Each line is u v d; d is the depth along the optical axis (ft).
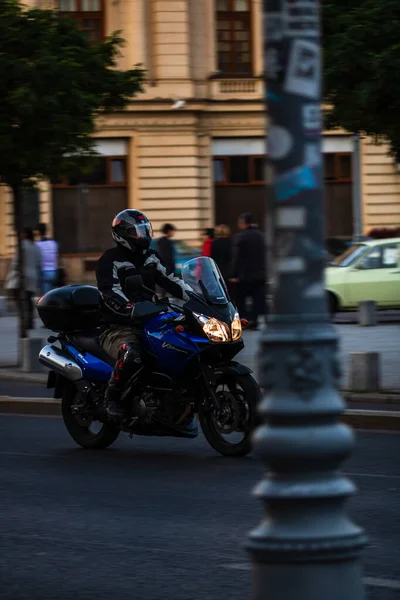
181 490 39.93
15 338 101.76
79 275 172.96
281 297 19.88
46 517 36.14
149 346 44.83
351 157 181.68
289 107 19.65
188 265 45.39
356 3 59.62
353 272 116.78
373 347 84.94
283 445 19.57
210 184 176.96
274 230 19.92
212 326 43.57
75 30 77.46
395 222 182.60
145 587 27.81
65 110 73.67
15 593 27.63
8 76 71.87
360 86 57.06
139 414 45.65
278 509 19.69
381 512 35.58
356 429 53.98
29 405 62.03
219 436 45.24
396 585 27.32
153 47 174.40
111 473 43.60
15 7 74.02
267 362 19.92
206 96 176.55
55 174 75.46
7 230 170.19
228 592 27.14
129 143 173.99
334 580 19.38
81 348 48.67
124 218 45.32
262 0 19.98
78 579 28.73
